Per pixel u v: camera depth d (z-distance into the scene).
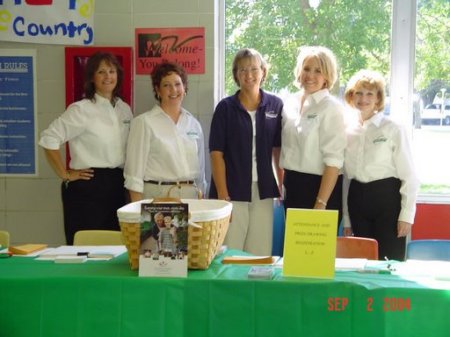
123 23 3.89
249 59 3.46
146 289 1.84
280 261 2.20
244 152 3.46
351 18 3.90
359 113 3.45
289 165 3.42
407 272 2.00
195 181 3.55
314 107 3.37
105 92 3.57
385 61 3.91
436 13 3.83
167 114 3.52
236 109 3.49
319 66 3.36
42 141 3.47
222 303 1.82
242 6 3.96
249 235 3.55
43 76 3.95
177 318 1.84
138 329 1.84
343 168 3.45
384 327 1.75
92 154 3.51
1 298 1.87
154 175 3.48
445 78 3.87
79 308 1.85
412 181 3.26
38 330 1.86
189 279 1.84
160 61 3.88
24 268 2.09
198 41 3.85
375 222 3.36
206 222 1.98
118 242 2.97
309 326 1.79
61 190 3.72
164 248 1.93
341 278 1.90
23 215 4.04
